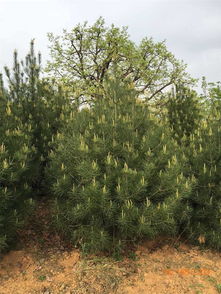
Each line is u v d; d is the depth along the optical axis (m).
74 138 5.05
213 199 5.43
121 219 4.54
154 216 4.61
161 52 18.44
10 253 5.15
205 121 6.30
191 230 5.58
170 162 4.98
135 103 5.69
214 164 5.54
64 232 5.57
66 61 18.42
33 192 6.31
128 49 17.84
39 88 7.44
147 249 5.50
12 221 4.78
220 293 4.30
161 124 5.58
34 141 6.63
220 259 5.32
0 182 4.73
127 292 4.29
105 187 4.58
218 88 12.98
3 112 5.29
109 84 5.92
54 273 4.73
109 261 5.04
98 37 18.20
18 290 4.32
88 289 4.36
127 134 5.06
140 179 4.67
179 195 4.63
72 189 4.88
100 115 5.38
